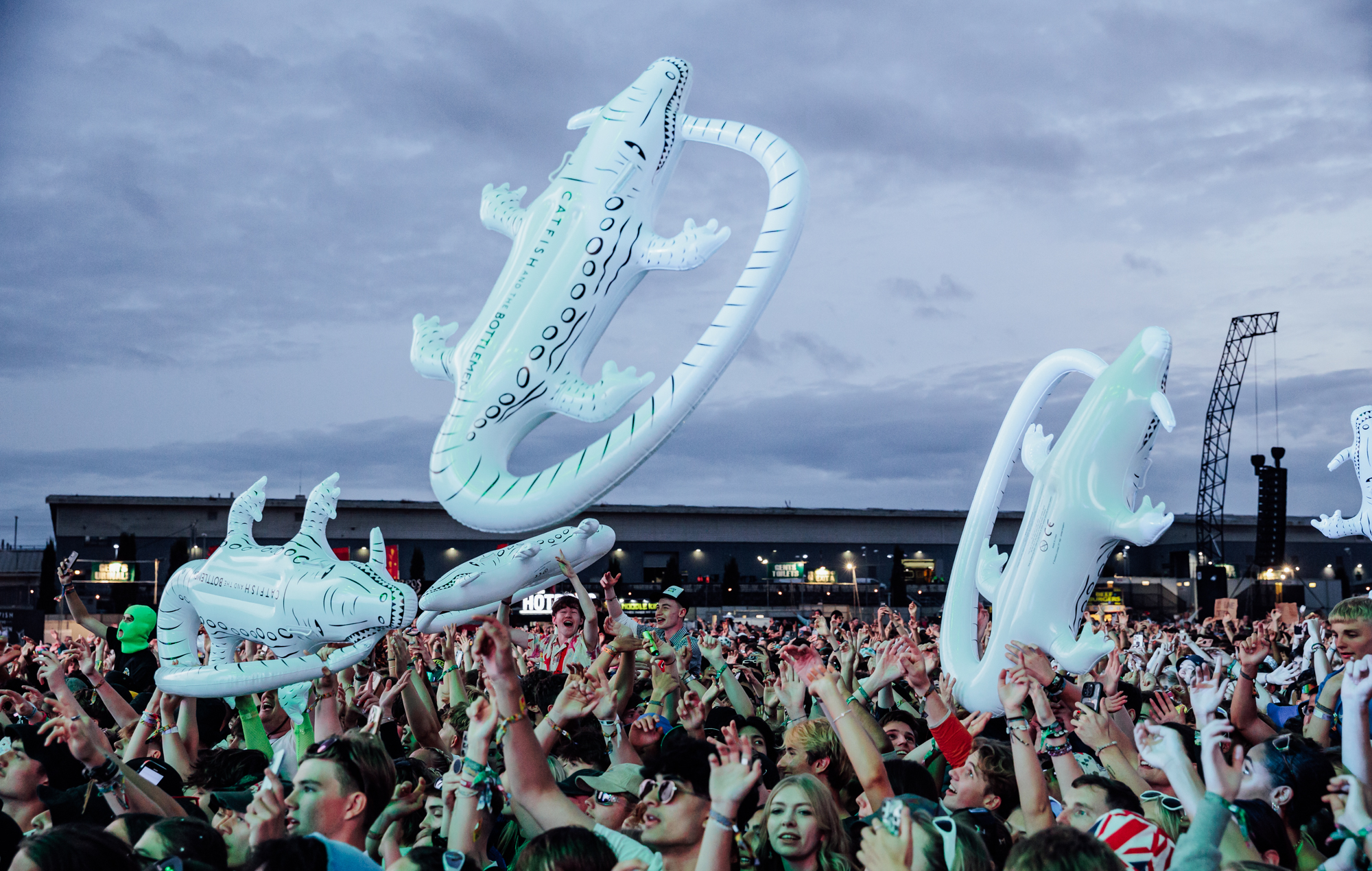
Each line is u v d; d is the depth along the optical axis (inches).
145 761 220.4
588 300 250.7
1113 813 161.2
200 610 273.6
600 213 252.7
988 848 164.1
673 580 2529.5
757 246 249.9
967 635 349.1
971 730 222.8
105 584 1998.0
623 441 244.5
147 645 442.9
